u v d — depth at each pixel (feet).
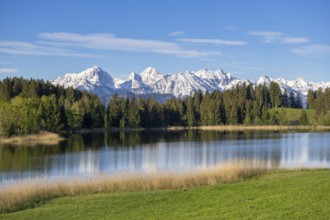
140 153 223.10
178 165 169.68
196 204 69.36
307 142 284.00
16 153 223.51
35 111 353.31
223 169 104.94
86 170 159.22
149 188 92.53
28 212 71.77
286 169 117.91
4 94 483.92
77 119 446.60
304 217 54.39
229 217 58.08
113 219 63.77
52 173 152.15
